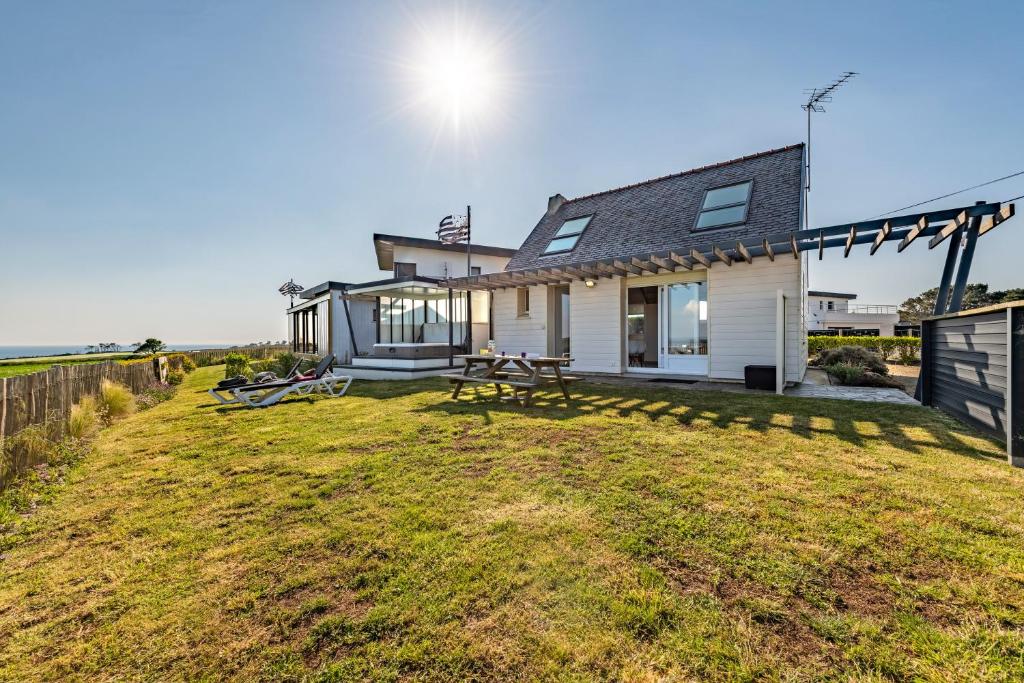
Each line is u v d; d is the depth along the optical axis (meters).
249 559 2.36
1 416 3.89
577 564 2.18
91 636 1.81
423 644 1.68
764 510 2.72
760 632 1.69
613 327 10.27
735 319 8.66
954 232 6.35
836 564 2.13
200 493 3.36
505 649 1.64
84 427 5.30
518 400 6.76
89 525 2.87
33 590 2.15
